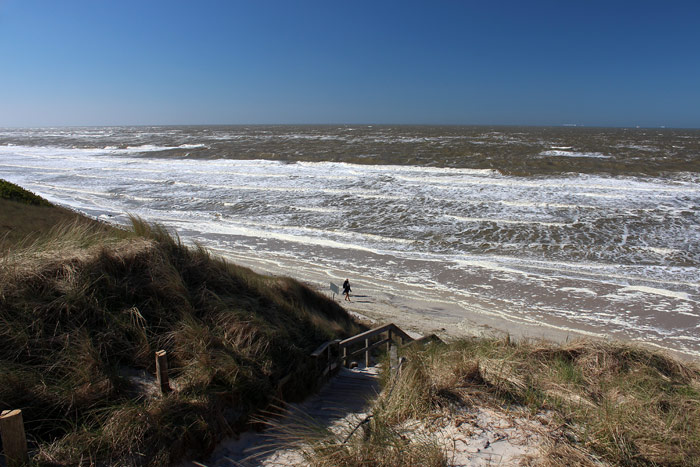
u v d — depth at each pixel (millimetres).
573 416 3514
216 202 28641
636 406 3568
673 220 22438
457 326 12336
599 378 4535
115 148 74062
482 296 14609
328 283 15672
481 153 55219
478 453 3076
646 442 3082
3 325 3781
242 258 18328
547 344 5633
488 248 19188
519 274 16359
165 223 23844
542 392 3949
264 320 5602
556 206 25609
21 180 38312
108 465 3004
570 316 13047
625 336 11789
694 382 4789
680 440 3064
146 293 4898
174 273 5344
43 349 3773
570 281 15625
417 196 28812
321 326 7516
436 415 3631
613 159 48000
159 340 4395
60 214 15234
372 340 9422
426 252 18922
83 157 58281
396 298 14523
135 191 32594
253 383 4309
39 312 4035
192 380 3908
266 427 4188
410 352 5238
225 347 4621
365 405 4934
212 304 5312
